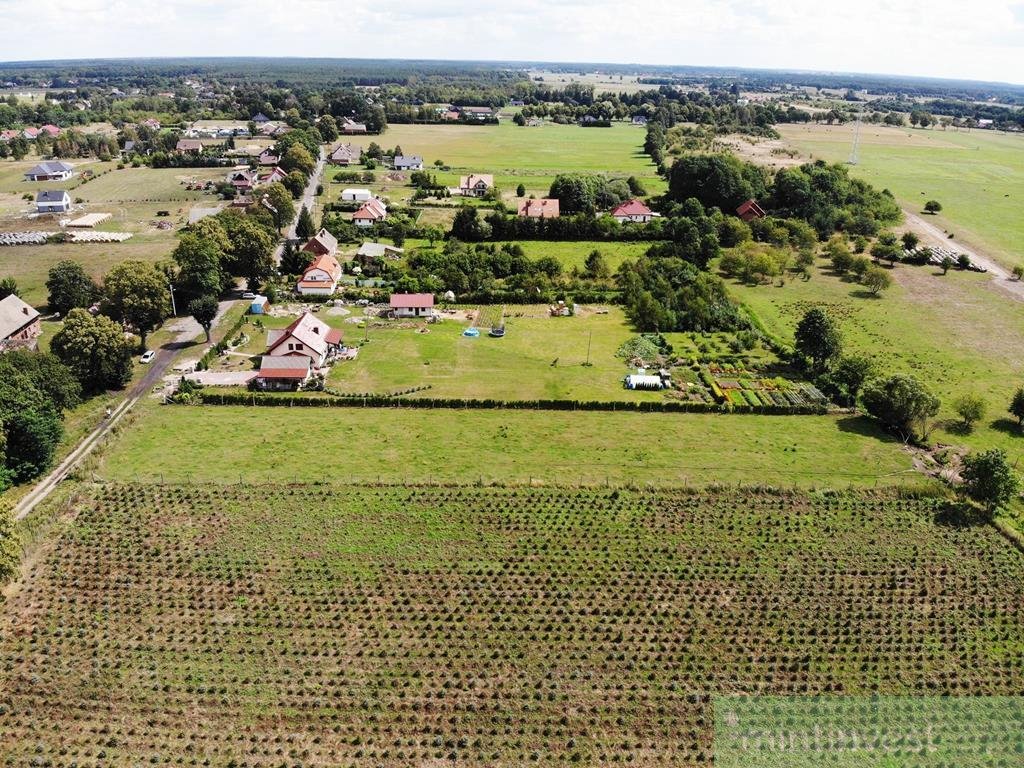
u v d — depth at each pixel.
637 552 65.00
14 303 105.31
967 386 97.12
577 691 51.69
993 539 67.31
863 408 90.81
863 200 185.88
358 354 102.81
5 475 69.69
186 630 55.62
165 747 46.75
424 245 158.62
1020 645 56.31
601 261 136.62
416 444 80.81
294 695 50.69
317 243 143.00
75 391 83.19
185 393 89.19
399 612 57.84
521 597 59.66
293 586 60.06
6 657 52.72
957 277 143.88
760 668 53.81
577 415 88.12
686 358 103.50
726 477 75.56
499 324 115.38
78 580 59.91
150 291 101.50
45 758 45.62
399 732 48.31
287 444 80.12
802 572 63.03
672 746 48.03
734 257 145.50
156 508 68.62
